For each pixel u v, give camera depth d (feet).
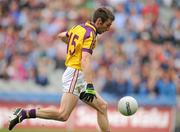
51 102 154.92
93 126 150.20
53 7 205.98
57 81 177.17
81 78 80.43
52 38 194.08
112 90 170.91
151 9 211.61
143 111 155.94
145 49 189.47
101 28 82.17
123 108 84.79
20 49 187.62
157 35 199.82
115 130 152.05
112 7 211.20
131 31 199.31
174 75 179.11
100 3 212.02
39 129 148.56
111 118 152.76
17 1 206.49
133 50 189.06
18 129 147.13
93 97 77.87
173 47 199.21
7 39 192.03
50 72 178.29
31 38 192.75
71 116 148.77
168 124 157.38
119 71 176.65
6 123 152.66
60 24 197.98
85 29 79.97
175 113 158.51
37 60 181.98
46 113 79.05
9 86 175.52
